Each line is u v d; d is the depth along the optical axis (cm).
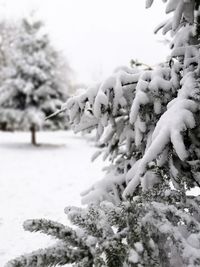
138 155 329
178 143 205
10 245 611
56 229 146
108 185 313
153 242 147
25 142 2488
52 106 2186
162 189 195
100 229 155
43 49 2298
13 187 1102
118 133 329
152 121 283
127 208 158
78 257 143
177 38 282
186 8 245
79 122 305
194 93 232
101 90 281
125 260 143
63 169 1443
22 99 2216
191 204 196
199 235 163
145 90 271
